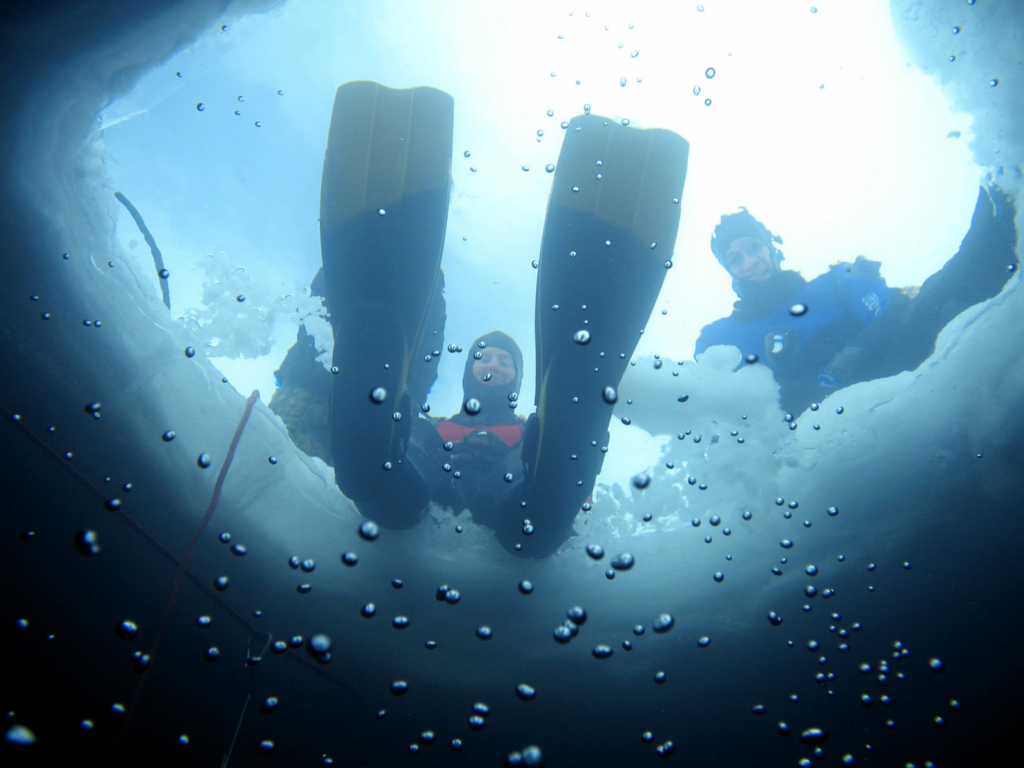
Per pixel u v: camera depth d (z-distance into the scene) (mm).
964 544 1190
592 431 1178
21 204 1283
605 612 1268
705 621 1232
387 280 1237
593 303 1210
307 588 1226
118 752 860
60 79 1361
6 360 1173
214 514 1256
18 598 972
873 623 1146
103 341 1295
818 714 1053
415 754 1031
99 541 1109
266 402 1867
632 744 1058
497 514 1319
